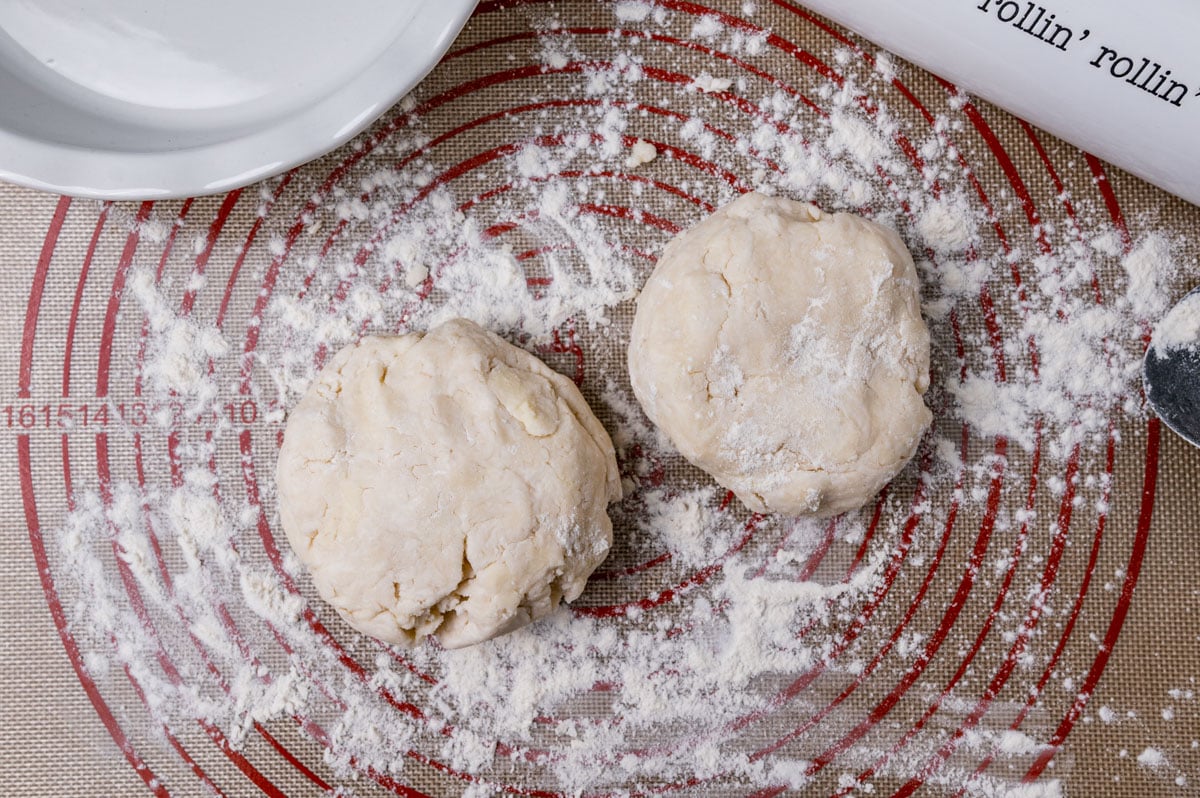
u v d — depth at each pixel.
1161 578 0.58
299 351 0.58
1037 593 0.58
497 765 0.58
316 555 0.54
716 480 0.57
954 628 0.58
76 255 0.58
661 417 0.55
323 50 0.56
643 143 0.58
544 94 0.58
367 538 0.53
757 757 0.58
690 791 0.58
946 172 0.58
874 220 0.58
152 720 0.58
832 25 0.58
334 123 0.53
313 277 0.58
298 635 0.58
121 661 0.58
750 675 0.58
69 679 0.58
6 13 0.56
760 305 0.54
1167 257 0.58
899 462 0.54
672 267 0.55
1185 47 0.51
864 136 0.58
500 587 0.53
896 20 0.54
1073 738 0.58
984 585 0.58
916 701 0.58
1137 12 0.51
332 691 0.58
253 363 0.58
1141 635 0.58
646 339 0.54
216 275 0.58
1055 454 0.58
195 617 0.58
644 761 0.58
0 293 0.58
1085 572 0.58
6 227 0.58
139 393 0.58
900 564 0.58
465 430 0.54
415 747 0.58
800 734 0.58
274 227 0.58
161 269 0.58
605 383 0.58
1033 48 0.53
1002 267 0.58
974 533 0.58
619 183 0.58
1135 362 0.58
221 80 0.56
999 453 0.58
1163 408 0.57
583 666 0.58
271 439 0.58
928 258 0.58
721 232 0.54
